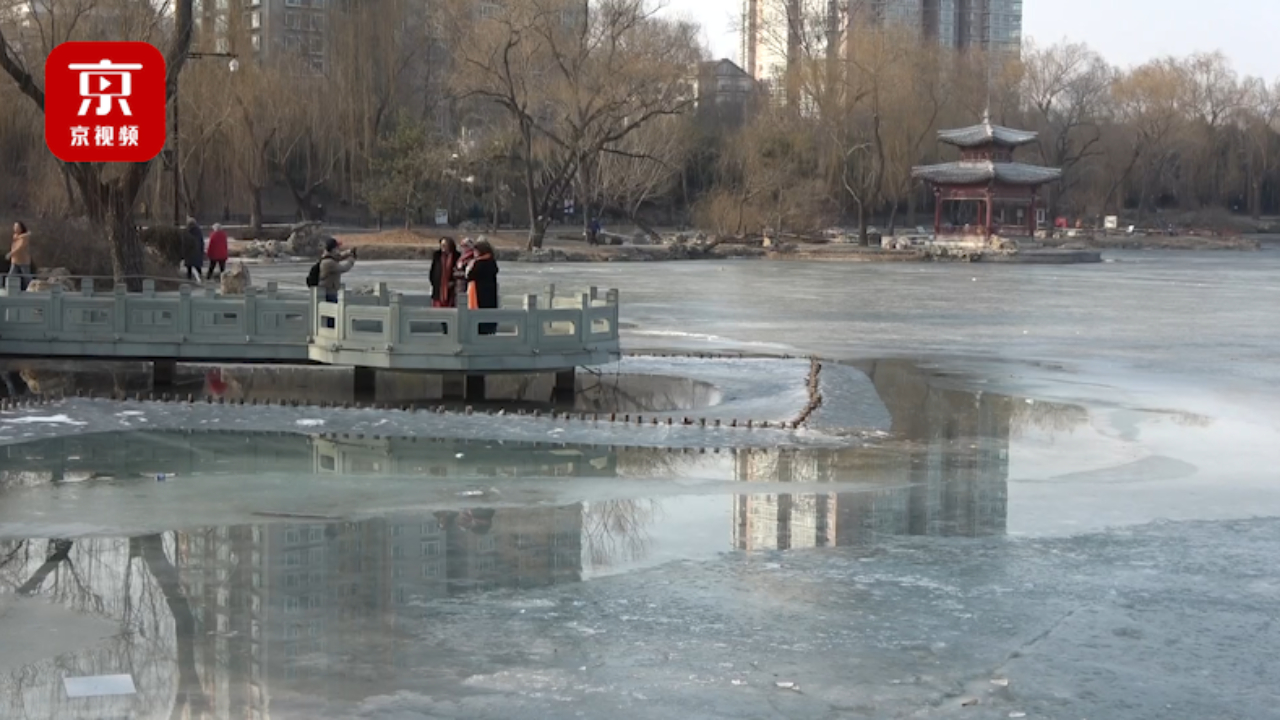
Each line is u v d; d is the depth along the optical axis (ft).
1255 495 44.50
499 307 70.44
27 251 97.55
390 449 50.98
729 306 126.21
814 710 25.08
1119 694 26.12
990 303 134.10
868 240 291.58
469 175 260.83
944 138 291.99
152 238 134.31
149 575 33.58
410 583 33.17
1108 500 43.55
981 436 55.36
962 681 26.73
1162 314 121.70
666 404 62.95
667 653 28.19
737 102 361.92
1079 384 71.87
